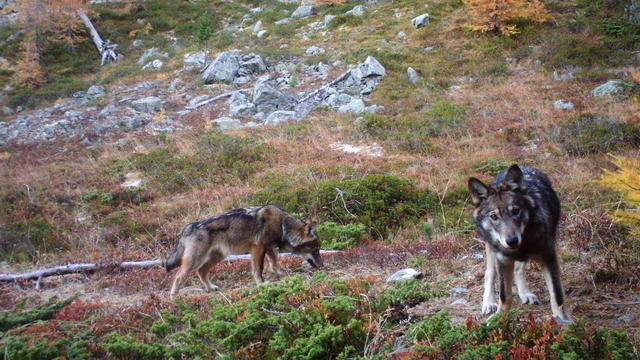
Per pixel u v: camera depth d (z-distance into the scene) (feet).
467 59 75.77
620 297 19.13
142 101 79.92
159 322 20.92
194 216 43.68
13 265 38.93
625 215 18.65
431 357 15.26
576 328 15.05
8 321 22.12
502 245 17.06
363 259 28.66
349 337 17.17
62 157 66.49
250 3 118.52
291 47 91.04
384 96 69.92
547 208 17.67
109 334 20.31
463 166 46.75
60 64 105.50
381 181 41.65
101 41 108.78
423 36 84.02
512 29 78.18
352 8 101.14
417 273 23.84
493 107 60.49
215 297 23.91
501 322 15.89
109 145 67.77
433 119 59.36
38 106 91.30
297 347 16.74
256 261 27.89
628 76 62.49
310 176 46.65
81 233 43.88
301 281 21.36
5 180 57.41
